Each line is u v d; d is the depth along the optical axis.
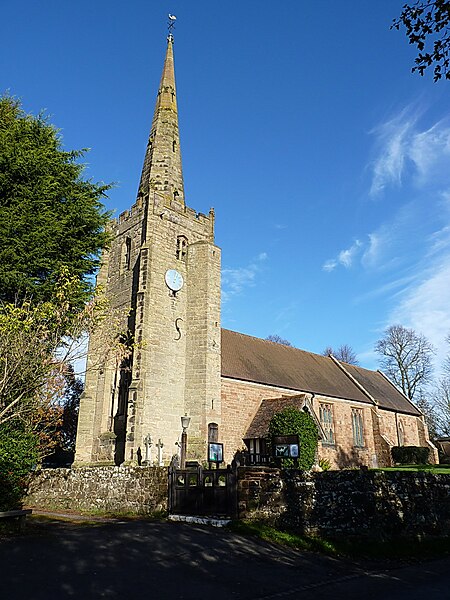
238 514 15.02
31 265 20.06
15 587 8.70
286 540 13.26
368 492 14.27
